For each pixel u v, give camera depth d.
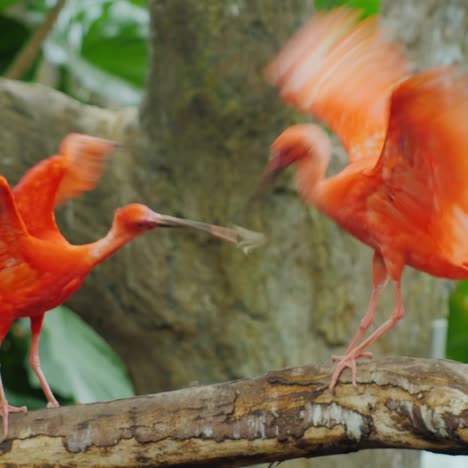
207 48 12.20
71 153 7.86
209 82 12.30
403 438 6.20
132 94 16.38
